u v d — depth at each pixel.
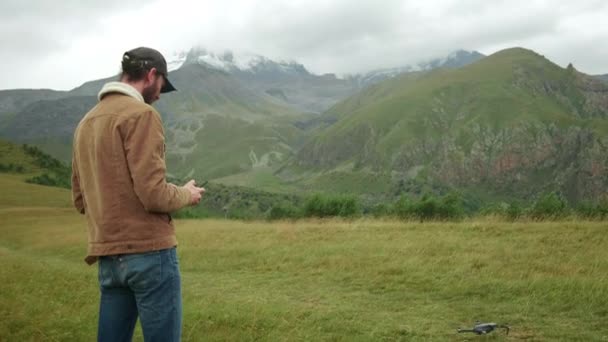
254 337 7.05
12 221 49.88
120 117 3.62
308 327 7.55
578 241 14.20
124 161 3.62
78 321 7.70
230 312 8.33
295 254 15.60
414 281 10.98
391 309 8.99
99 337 3.89
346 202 40.53
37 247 27.00
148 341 3.71
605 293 8.77
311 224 24.11
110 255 3.66
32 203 87.38
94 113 3.75
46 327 7.48
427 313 8.58
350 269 12.79
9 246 31.41
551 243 14.25
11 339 7.01
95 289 10.64
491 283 10.11
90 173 3.72
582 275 10.39
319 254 15.24
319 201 40.84
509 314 8.23
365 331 7.48
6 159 172.88
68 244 25.56
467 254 13.30
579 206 23.34
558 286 9.38
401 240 16.47
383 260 13.49
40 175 144.75
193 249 18.52
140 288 3.66
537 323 7.67
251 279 12.80
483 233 16.64
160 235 3.69
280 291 11.05
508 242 14.79
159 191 3.54
